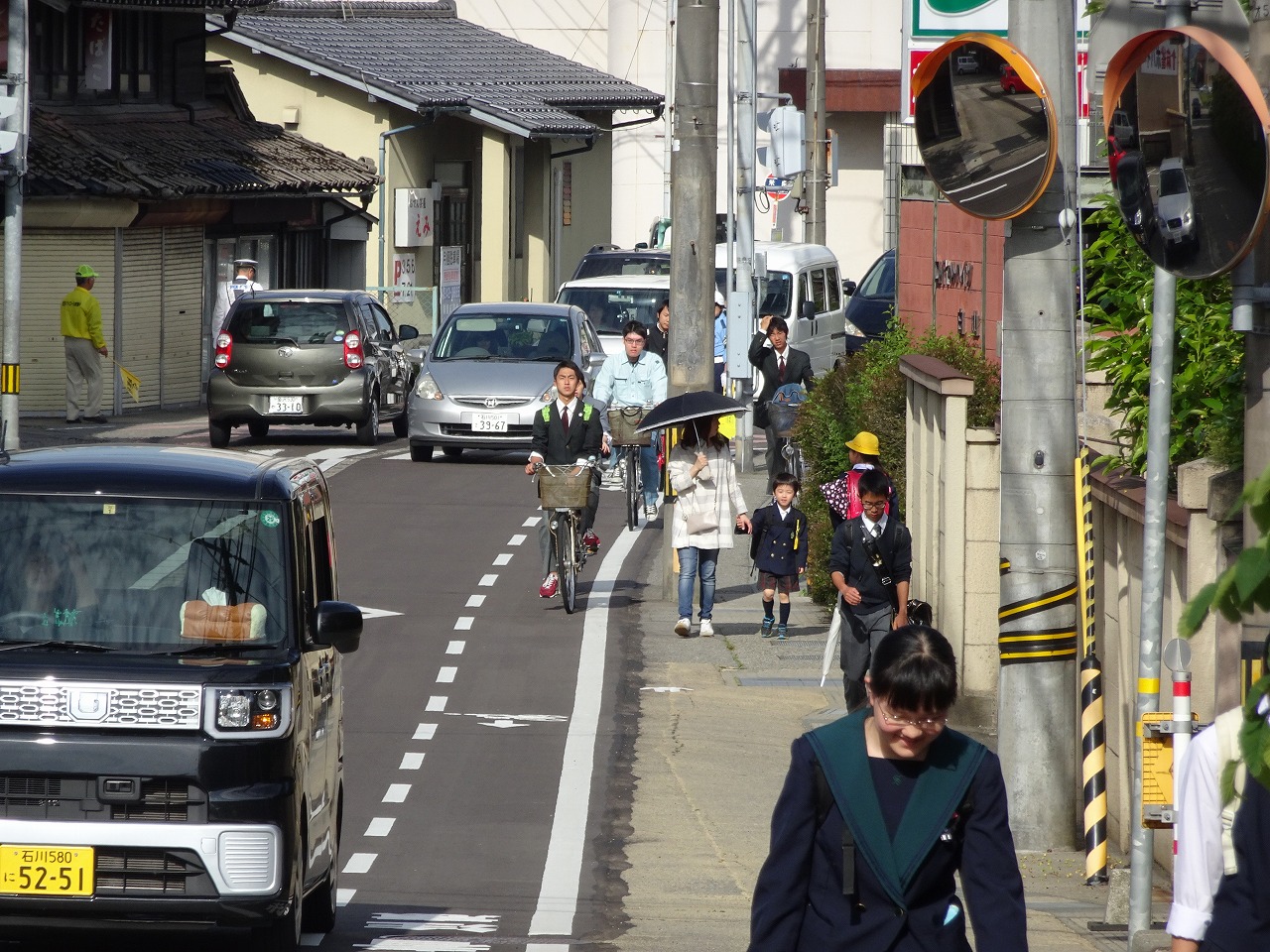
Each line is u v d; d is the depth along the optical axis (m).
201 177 118.56
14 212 72.56
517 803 41.22
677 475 60.31
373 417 100.62
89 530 28.61
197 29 132.75
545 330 97.31
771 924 16.73
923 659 16.56
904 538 47.47
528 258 176.12
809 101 124.31
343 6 173.25
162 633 27.92
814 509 68.25
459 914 32.59
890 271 133.88
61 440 97.75
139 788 26.06
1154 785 26.11
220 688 26.47
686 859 37.16
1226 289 35.53
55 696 26.31
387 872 35.78
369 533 75.69
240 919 26.12
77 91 120.00
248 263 115.56
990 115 33.47
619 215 196.62
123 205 110.38
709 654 58.00
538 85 172.75
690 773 44.22
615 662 56.12
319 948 29.94
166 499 28.89
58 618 28.00
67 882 25.80
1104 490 38.00
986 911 16.72
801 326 114.25
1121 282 40.03
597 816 40.28
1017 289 36.75
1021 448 36.91
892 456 62.81
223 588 28.28
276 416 97.75
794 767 17.03
